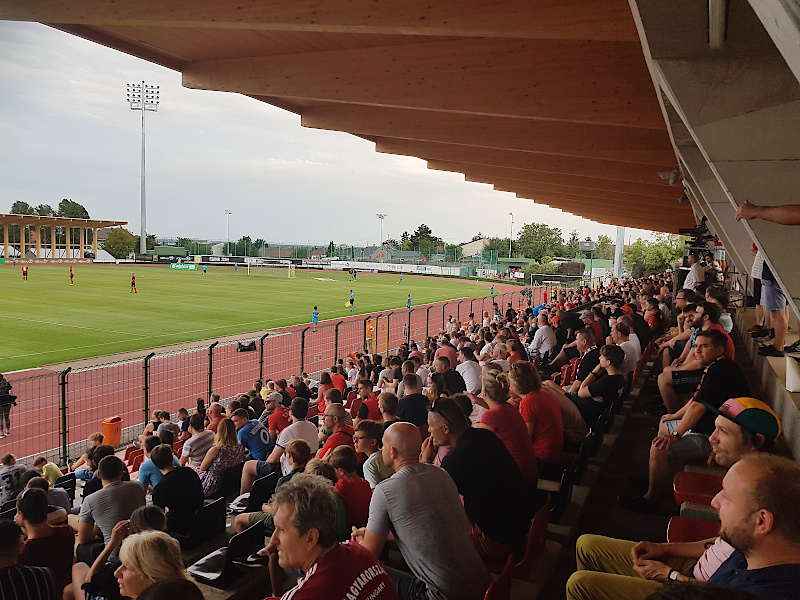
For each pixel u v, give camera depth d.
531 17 4.68
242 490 7.02
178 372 19.36
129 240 107.62
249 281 61.19
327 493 2.43
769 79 3.64
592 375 6.57
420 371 11.77
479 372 9.48
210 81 8.57
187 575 2.76
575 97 6.80
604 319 11.21
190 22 5.76
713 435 3.50
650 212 24.73
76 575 4.48
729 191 3.74
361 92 7.72
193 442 7.25
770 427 3.32
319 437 8.47
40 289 43.12
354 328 29.50
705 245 14.02
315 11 5.35
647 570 2.87
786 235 3.68
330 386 12.77
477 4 4.82
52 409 15.16
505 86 7.11
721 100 3.73
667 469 4.54
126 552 2.66
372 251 110.38
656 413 7.41
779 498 1.85
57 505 6.26
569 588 2.90
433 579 2.87
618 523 4.52
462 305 42.91
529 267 81.62
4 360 19.47
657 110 6.48
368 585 2.40
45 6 6.36
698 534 3.19
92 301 36.62
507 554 3.49
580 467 4.91
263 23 5.50
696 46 3.72
